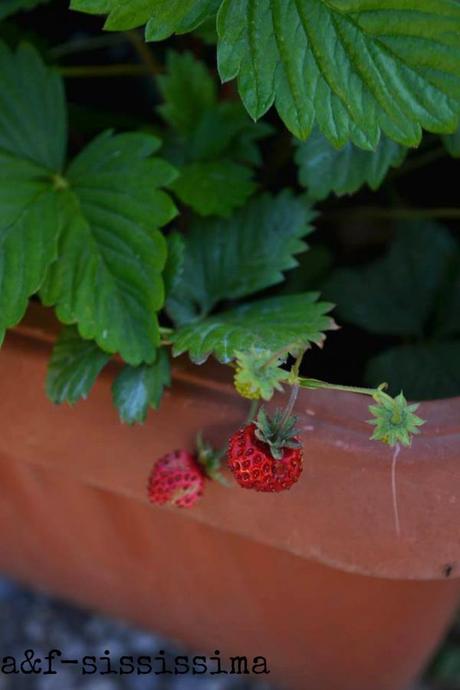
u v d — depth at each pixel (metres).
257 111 0.27
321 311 0.30
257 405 0.30
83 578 0.44
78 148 0.41
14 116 0.34
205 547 0.36
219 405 0.30
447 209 0.40
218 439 0.30
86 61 0.45
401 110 0.27
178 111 0.37
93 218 0.32
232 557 0.36
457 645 0.47
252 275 0.34
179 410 0.31
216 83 0.40
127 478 0.32
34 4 0.35
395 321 0.39
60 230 0.32
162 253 0.31
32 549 0.43
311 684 0.44
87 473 0.32
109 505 0.36
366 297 0.39
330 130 0.27
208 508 0.31
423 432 0.29
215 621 0.42
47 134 0.34
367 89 0.27
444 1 0.26
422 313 0.39
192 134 0.36
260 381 0.27
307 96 0.27
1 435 0.32
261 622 0.40
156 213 0.31
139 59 0.45
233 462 0.28
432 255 0.40
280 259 0.34
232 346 0.29
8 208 0.32
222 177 0.35
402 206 0.41
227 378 0.30
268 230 0.35
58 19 0.45
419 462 0.29
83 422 0.32
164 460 0.30
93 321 0.30
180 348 0.30
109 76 0.45
